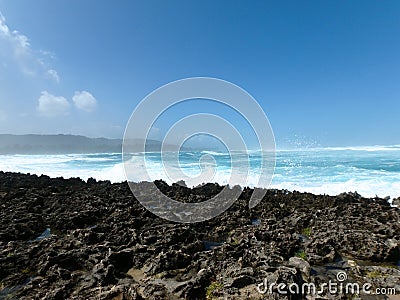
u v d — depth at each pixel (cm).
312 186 2814
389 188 2634
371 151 5506
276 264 1131
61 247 1332
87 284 1023
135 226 1638
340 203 2077
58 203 2138
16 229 1580
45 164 5356
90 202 2134
